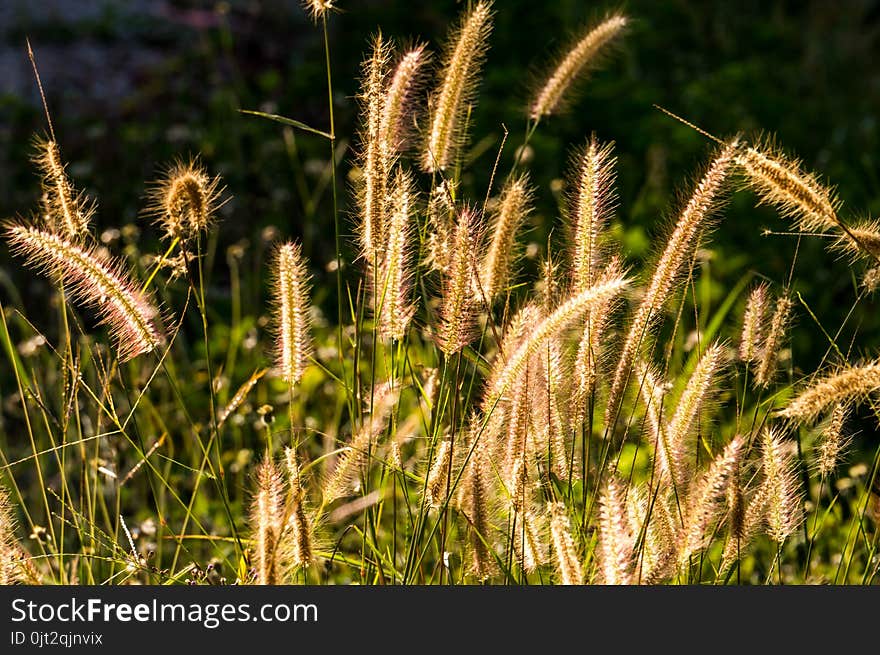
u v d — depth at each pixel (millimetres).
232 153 11500
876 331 8773
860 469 5547
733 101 12922
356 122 12242
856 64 15422
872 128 12922
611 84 12664
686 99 12867
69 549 5441
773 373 4449
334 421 7070
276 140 11875
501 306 5715
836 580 4375
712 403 4309
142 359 7059
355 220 4531
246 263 9711
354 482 4387
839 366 4074
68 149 11375
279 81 13344
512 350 4105
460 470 3975
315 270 9805
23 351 6387
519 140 11320
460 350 4180
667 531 3994
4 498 4387
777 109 12938
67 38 13797
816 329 8812
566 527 3656
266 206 10617
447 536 4695
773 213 10195
